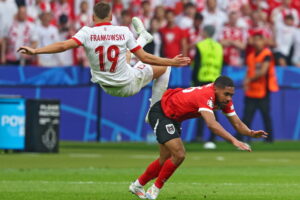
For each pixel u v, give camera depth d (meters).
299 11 66.94
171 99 24.66
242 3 64.44
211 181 31.64
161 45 58.91
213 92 24.12
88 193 26.92
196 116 24.80
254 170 37.09
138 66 26.02
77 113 58.16
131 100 58.44
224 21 63.12
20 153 47.38
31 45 59.81
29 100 47.25
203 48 53.03
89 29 24.94
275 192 27.56
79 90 58.06
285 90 60.69
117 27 25.20
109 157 44.81
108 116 58.25
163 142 24.47
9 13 59.25
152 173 25.17
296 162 42.44
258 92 56.78
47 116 47.47
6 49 59.44
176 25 61.66
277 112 60.66
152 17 59.72
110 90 25.83
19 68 57.56
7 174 34.06
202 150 51.44
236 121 24.84
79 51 60.38
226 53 61.69
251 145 56.41
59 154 46.91
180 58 24.94
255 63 56.50
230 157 45.91
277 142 59.25
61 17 60.97
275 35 64.94
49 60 60.59
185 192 27.47
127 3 61.78
